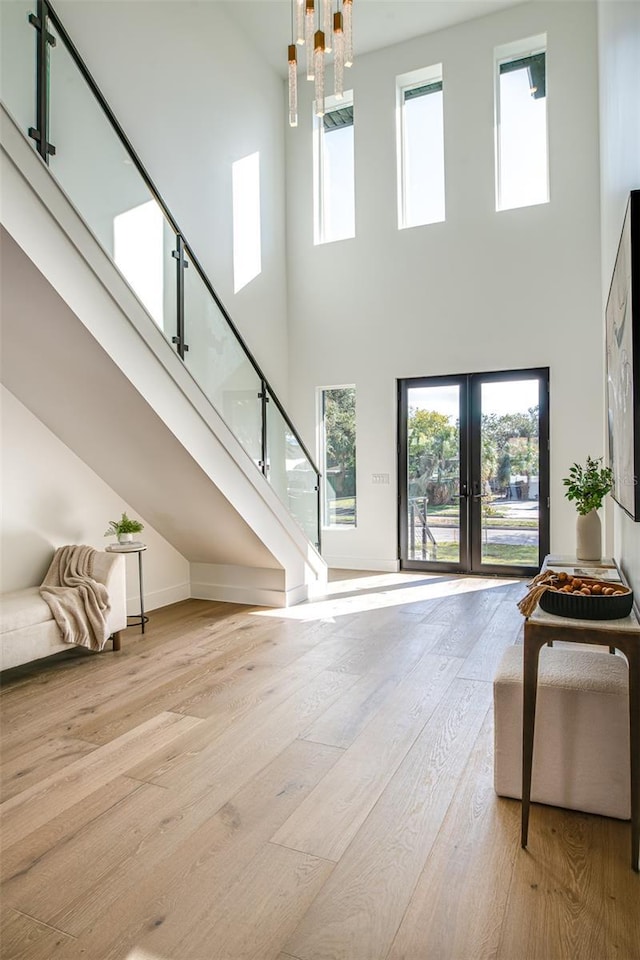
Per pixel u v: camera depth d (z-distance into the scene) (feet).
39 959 5.20
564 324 20.22
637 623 6.65
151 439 13.21
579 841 6.84
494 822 7.19
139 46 17.29
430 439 22.70
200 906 5.82
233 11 21.03
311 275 24.31
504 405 21.36
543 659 8.36
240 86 21.81
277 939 5.41
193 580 19.11
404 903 5.85
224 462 14.64
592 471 12.10
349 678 11.87
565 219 20.15
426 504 22.88
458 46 21.48
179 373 12.96
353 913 5.72
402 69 22.39
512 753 7.66
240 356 15.42
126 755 8.86
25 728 9.78
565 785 7.47
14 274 9.81
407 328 22.59
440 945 5.33
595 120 19.71
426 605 17.63
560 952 5.25
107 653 13.57
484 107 21.17
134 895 5.98
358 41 22.31
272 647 13.89
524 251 20.72
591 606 6.80
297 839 6.85
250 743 9.21
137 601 16.93
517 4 20.52
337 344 23.88
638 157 7.15
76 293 10.34
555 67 20.11
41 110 9.81
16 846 6.75
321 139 24.59
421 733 9.49
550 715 7.52
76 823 7.18
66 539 14.51
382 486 23.29
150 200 12.23
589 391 19.95
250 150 22.39
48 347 11.33
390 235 22.80
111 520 15.85
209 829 7.05
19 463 13.37
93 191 10.83
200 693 11.18
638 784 6.29
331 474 24.54
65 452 14.49
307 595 18.83
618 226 9.95
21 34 9.52
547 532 20.77
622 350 8.06
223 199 20.86
